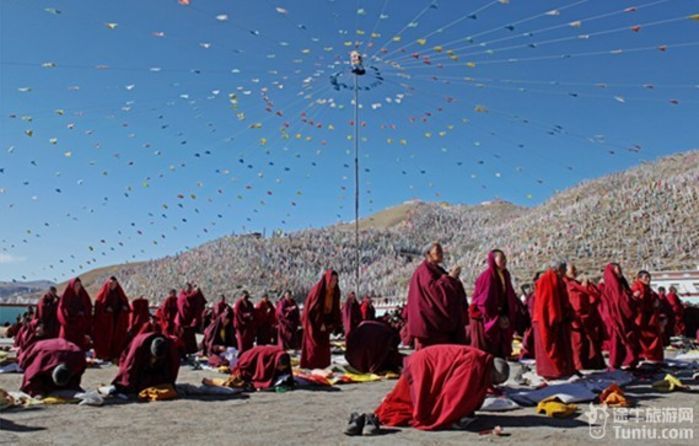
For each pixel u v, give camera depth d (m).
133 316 18.28
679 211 77.69
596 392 9.38
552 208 122.31
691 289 40.78
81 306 15.55
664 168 117.75
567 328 10.57
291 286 105.88
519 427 7.10
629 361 11.83
